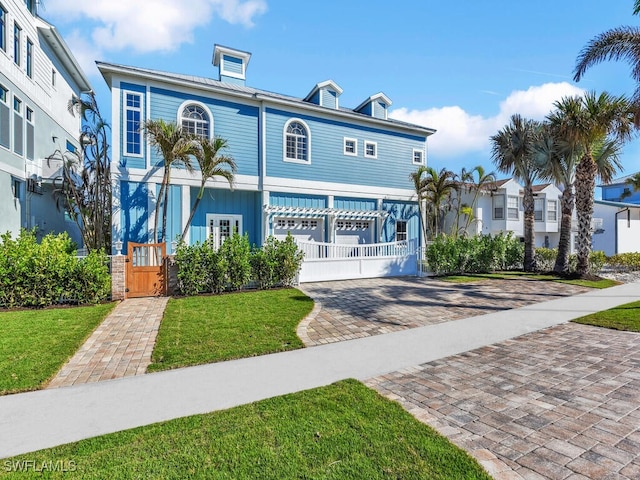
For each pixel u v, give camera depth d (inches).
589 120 531.5
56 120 665.0
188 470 105.0
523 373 184.4
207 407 148.6
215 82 624.4
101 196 544.4
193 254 406.0
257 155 589.0
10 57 489.1
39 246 351.3
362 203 697.0
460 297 414.6
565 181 627.5
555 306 369.4
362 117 679.1
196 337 246.8
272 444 118.6
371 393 160.1
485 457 110.0
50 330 257.0
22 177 522.6
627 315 318.0
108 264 378.9
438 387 168.1
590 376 178.1
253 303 357.7
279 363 203.8
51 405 151.7
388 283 518.6
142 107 504.4
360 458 110.0
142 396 160.2
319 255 546.0
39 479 101.5
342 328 279.3
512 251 704.4
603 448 114.1
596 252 698.2
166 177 450.9
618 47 426.0
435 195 690.2
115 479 101.1
